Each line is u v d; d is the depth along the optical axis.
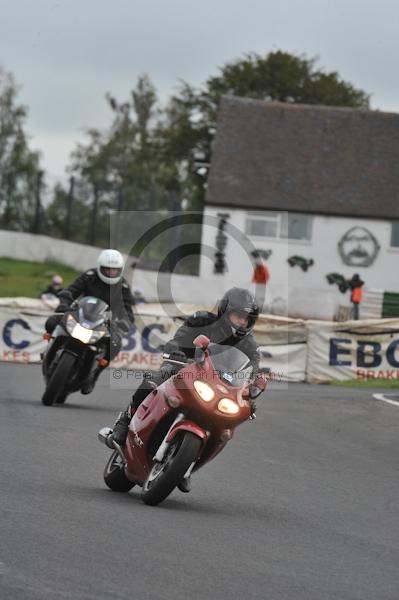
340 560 24.44
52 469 33.34
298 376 78.00
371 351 78.56
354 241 161.38
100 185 177.25
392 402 63.09
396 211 161.25
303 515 30.05
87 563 21.41
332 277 161.00
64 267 181.88
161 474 28.50
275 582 21.58
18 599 18.61
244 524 27.61
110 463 31.52
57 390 49.03
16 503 26.73
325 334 78.19
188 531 25.70
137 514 27.14
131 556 22.38
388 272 161.12
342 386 75.19
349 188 163.50
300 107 172.88
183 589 20.25
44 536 23.33
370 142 169.25
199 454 28.97
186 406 28.28
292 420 53.09
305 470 38.69
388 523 30.06
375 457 43.59
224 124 170.12
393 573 23.64
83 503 27.78
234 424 28.55
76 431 42.31
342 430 51.03
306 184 163.50
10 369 70.94
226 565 22.58
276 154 167.12
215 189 161.50
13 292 142.25
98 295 50.31
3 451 35.78
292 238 161.38
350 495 34.31
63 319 49.38
